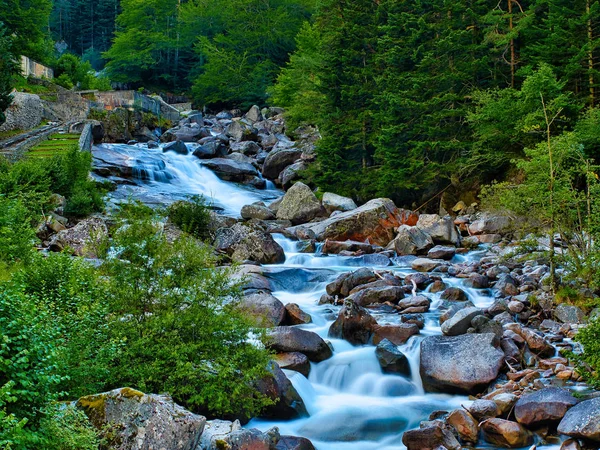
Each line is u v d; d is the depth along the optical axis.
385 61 32.28
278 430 8.94
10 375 5.79
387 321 13.96
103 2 105.88
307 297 16.89
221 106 70.88
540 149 16.16
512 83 29.83
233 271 10.98
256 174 38.69
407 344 12.62
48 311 7.88
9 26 47.16
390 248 23.02
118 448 6.75
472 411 9.71
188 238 10.89
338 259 20.84
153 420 6.97
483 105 28.25
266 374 9.62
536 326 14.12
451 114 29.08
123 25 88.50
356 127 33.06
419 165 29.19
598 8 27.59
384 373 11.69
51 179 23.64
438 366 11.28
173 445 6.96
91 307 8.68
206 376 8.98
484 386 10.88
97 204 25.02
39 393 5.94
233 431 8.00
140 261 9.77
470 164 28.14
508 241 23.02
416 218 25.38
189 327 9.36
